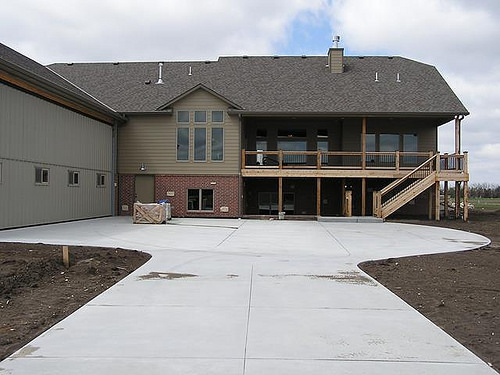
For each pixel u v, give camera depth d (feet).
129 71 99.35
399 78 94.02
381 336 17.60
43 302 22.62
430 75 95.35
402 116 84.12
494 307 22.17
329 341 16.97
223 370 14.08
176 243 46.29
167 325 18.79
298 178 91.61
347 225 70.54
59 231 53.83
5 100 52.29
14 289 25.04
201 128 83.87
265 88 90.94
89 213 74.79
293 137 93.81
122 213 84.79
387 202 79.15
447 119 88.53
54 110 63.26
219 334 17.66
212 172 83.51
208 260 35.58
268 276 29.37
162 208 68.54
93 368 14.24
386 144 92.07
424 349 16.16
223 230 60.59
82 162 71.97
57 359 14.99
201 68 99.50
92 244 43.19
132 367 14.32
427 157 90.94
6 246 39.29
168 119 84.38
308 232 59.36
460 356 15.49
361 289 25.76
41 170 60.29
